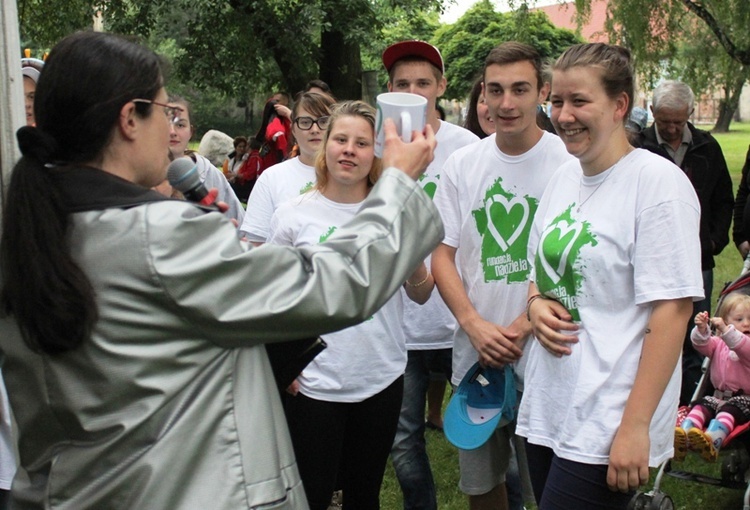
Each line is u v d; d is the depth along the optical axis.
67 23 16.53
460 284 3.67
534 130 3.61
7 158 2.25
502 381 3.57
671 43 15.70
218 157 12.10
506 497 3.81
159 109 1.87
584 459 2.72
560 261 2.85
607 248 2.75
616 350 2.73
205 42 17.89
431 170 4.30
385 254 1.84
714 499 4.88
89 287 1.72
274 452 1.85
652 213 2.66
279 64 18.45
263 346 1.91
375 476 3.65
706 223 5.94
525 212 3.59
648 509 2.98
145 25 17.14
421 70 4.25
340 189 3.58
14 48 2.26
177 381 1.77
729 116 52.66
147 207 1.77
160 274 1.72
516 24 17.14
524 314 3.54
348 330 3.42
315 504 3.49
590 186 2.86
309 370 3.41
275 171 4.64
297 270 1.83
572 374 2.81
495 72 3.54
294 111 4.62
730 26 15.71
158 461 1.74
